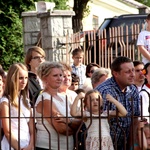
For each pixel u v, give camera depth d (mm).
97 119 10977
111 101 10852
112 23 23203
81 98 10836
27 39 24828
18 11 30641
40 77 11500
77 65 18422
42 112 10719
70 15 22703
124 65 11469
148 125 10812
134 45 19656
